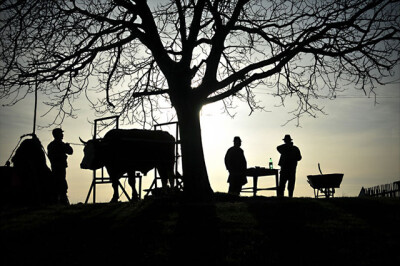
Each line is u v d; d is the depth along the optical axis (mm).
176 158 16891
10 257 8875
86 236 10188
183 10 15977
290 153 18578
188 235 10133
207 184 15133
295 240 9805
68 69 16344
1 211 12633
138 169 16609
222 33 15430
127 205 13641
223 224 10953
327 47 15875
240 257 8891
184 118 15211
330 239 9852
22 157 14297
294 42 15805
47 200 14656
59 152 15852
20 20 15000
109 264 8648
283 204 13312
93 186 16344
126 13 16953
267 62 15438
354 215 11969
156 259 8875
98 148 16172
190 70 15586
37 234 10250
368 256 8891
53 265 8570
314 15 15938
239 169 18609
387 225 10945
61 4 15711
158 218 11648
